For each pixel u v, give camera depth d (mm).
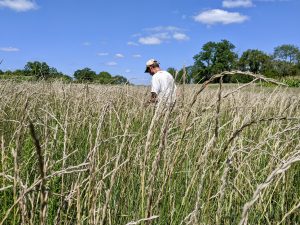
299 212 3260
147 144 2605
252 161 3852
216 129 2430
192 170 3258
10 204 3002
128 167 3053
